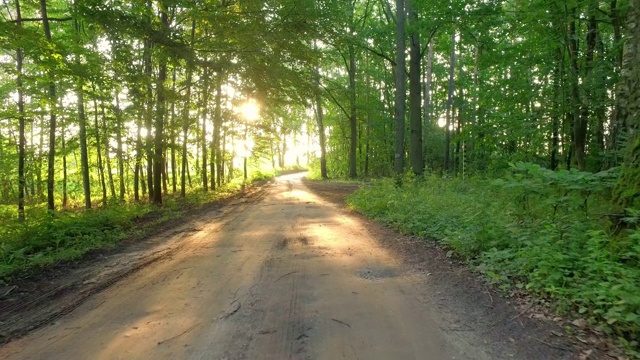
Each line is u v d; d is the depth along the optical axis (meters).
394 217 10.16
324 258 6.82
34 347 3.80
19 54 11.86
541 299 4.42
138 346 3.73
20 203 12.72
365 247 7.62
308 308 4.56
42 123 15.66
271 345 3.69
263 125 19.58
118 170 22.98
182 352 3.59
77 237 8.36
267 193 22.83
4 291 5.48
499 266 5.45
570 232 5.40
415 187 14.04
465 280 5.32
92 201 21.86
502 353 3.45
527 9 12.64
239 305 4.70
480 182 14.55
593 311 3.87
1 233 8.06
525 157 15.46
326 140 45.00
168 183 27.06
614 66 12.36
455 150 30.59
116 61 12.09
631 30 5.89
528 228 6.05
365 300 4.78
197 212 14.30
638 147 5.18
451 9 14.20
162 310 4.63
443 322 4.12
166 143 15.28
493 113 16.05
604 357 3.28
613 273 4.16
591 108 12.43
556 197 6.01
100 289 5.50
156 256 7.37
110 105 14.42
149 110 14.23
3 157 15.66
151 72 15.36
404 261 6.53
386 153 39.47
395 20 18.12
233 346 3.69
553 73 13.95
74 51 10.99
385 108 34.50
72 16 10.65
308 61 14.03
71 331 4.14
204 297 5.02
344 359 3.41
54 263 6.86
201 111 15.99
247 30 12.02
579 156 13.26
